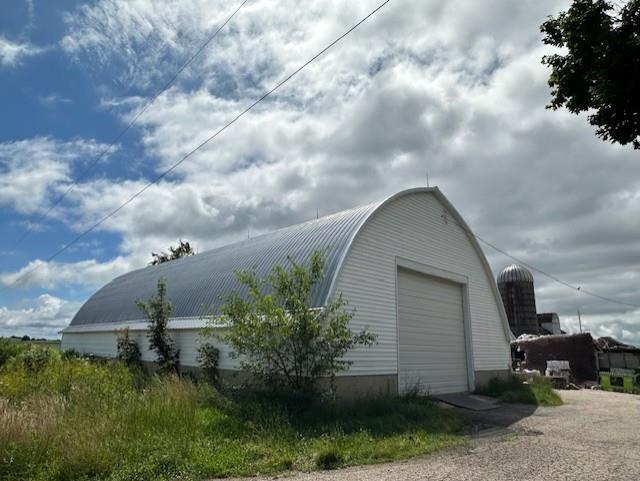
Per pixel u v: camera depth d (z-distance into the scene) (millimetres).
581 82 7516
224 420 10180
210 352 16875
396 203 17375
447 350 19031
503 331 22906
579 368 32719
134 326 23875
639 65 6684
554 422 13406
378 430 10859
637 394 25656
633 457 8766
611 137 7285
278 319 12148
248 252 20375
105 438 8141
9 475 6898
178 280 23844
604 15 7164
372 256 15797
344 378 13930
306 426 10688
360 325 14773
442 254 19406
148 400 10328
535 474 7488
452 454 9125
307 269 13547
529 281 42000
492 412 15281
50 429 7980
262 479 7488
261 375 12547
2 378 15219
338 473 7758
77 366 18766
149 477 7234
